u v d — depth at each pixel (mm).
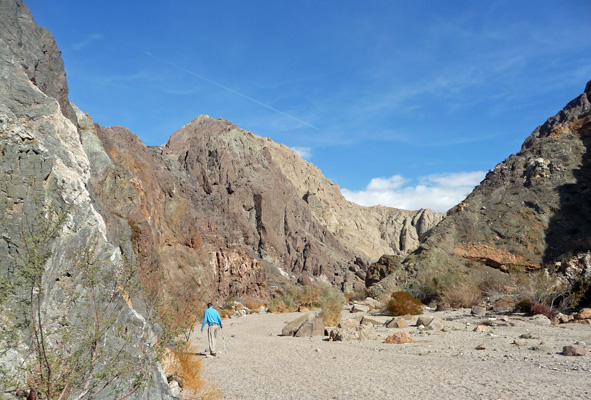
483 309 27281
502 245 46625
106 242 6457
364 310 35125
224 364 13719
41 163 6039
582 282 29062
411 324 24891
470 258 46656
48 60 15273
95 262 5918
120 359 5496
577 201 48188
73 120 16562
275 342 19281
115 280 6105
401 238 178625
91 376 5016
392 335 17797
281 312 45625
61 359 4895
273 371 12398
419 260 47281
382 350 15781
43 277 5461
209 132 112938
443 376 10539
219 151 86938
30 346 5113
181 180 71125
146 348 6094
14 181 5754
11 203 5656
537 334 18250
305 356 15008
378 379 10594
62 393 4629
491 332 19672
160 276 7172
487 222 50094
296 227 92938
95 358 5156
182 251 47719
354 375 11281
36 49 12281
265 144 148750
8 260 5402
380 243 157625
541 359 12367
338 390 9602
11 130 6102
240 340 20406
